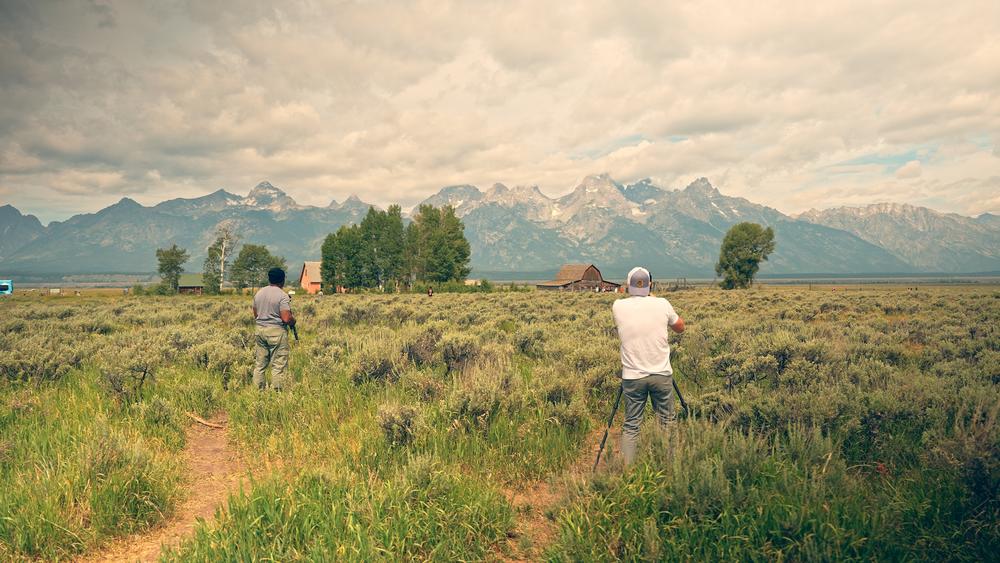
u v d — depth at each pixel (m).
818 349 8.80
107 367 7.98
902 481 4.37
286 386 8.12
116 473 4.46
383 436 5.57
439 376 8.28
